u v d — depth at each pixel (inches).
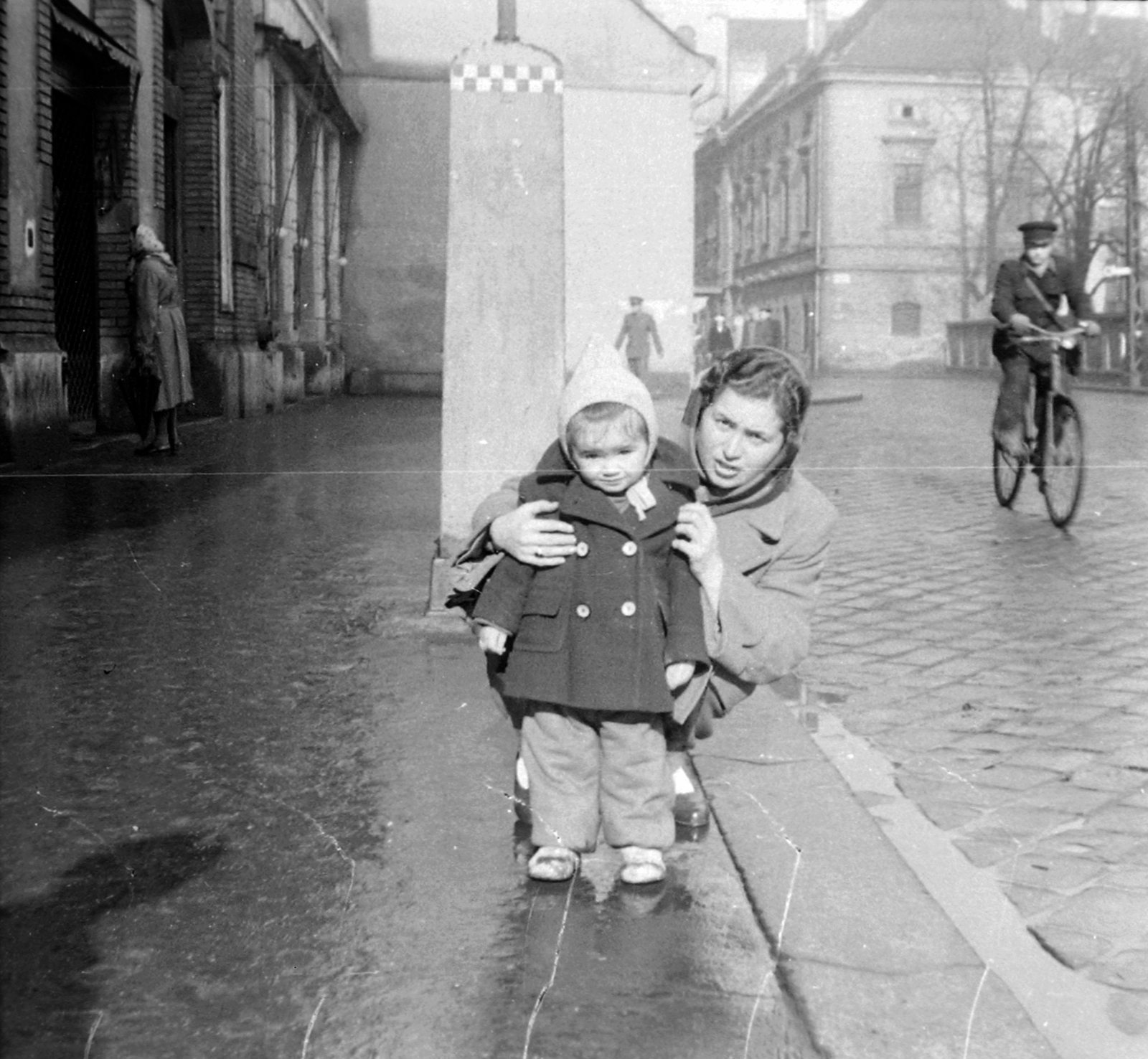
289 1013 80.0
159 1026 78.4
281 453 429.1
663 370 534.3
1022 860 110.3
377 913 94.0
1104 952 93.2
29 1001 81.2
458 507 194.1
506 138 193.5
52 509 301.9
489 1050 76.1
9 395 368.8
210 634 180.4
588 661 93.7
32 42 393.7
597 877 100.8
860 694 161.8
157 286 414.0
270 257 713.6
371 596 205.6
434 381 861.2
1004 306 296.8
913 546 266.7
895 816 120.8
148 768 124.9
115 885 98.4
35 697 149.1
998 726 148.4
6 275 374.9
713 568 95.3
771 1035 78.3
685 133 692.7
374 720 140.0
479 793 118.0
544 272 193.9
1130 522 291.4
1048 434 293.4
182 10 562.9
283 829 109.6
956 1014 80.4
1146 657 179.3
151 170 517.7
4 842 106.7
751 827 109.9
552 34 691.4
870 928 91.4
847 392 546.6
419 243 858.1
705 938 90.6
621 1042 77.2
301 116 786.2
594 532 95.1
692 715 104.7
